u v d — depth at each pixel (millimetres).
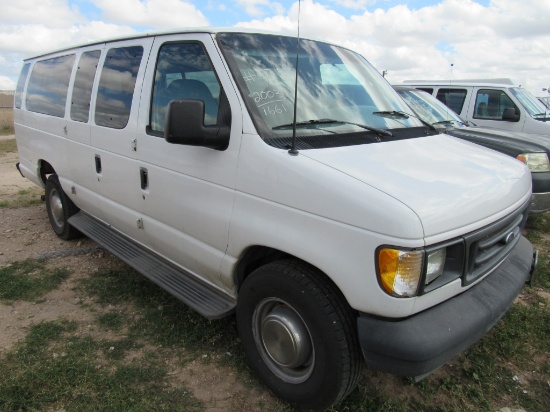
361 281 2074
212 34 2865
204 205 2826
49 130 4875
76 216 4891
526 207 2838
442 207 2082
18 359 2969
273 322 2527
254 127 2523
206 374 2889
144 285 4047
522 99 8570
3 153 14008
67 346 3137
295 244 2297
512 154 5523
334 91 3098
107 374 2854
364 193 2072
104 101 3846
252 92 2658
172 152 3027
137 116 3373
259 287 2551
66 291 3982
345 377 2271
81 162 4254
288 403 2594
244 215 2564
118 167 3635
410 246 1946
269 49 2996
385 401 2670
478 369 2977
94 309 3670
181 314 3541
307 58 3154
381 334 2080
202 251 2928
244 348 2811
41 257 4715
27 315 3562
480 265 2361
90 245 5113
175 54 3111
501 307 2424
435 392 2789
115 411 2533
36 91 5383
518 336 3359
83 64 4320
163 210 3213
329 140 2604
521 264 2832
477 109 8836
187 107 2453
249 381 2824
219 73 2732
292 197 2307
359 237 2057
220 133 2594
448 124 6867
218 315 2779
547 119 8453
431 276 2061
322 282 2293
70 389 2691
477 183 2387
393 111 3328
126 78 3582
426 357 2039
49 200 5336
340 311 2244
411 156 2613
